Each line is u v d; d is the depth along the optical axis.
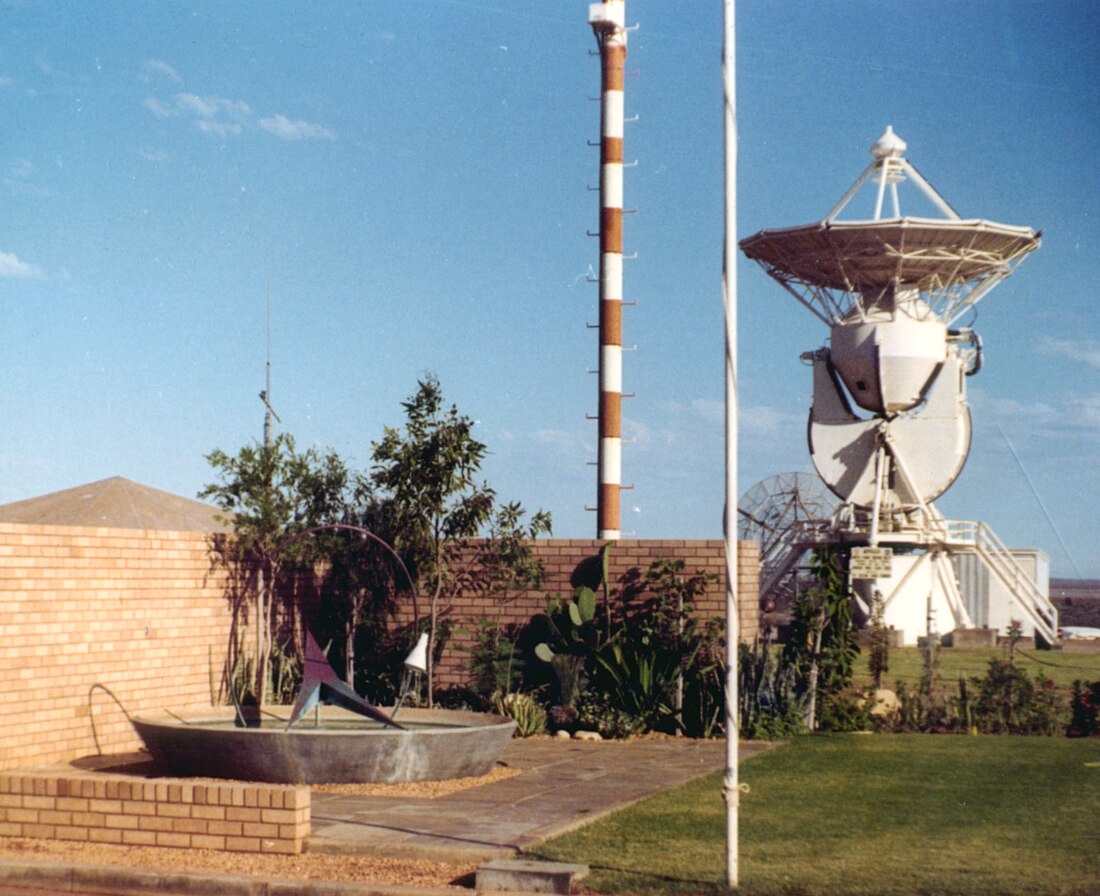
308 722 18.28
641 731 21.17
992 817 13.55
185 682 19.75
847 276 44.72
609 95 40.69
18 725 16.45
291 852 11.75
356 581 22.91
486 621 23.42
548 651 22.30
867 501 46.38
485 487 22.41
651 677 21.38
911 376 45.44
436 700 23.14
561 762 17.81
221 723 18.06
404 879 10.93
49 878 11.16
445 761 15.59
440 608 23.55
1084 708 21.33
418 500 21.95
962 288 45.94
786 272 45.59
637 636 22.23
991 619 52.88
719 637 21.84
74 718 17.44
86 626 17.70
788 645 22.20
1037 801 14.56
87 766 16.78
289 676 21.80
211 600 20.45
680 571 22.48
